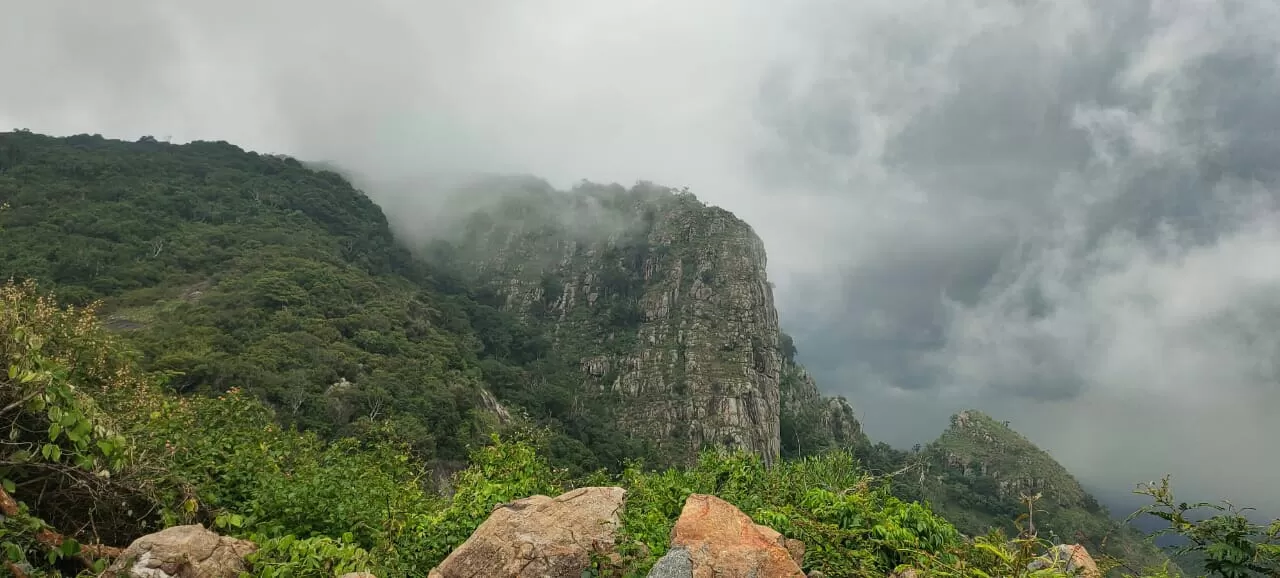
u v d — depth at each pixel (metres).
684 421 104.50
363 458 15.08
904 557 7.74
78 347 10.88
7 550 5.30
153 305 65.38
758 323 135.00
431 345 80.50
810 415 135.62
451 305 112.62
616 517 7.87
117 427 7.34
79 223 78.94
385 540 8.49
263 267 80.31
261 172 127.12
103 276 68.06
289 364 55.88
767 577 6.08
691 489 10.38
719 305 134.25
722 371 113.50
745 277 141.75
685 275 144.88
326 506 9.06
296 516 8.82
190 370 47.09
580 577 6.87
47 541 5.65
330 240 104.00
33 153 99.94
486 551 6.83
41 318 9.66
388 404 57.03
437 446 56.69
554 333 137.25
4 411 6.06
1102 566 6.20
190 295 70.06
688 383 110.69
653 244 161.00
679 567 5.70
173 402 12.37
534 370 112.00
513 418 77.31
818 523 8.20
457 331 105.56
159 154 121.25
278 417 46.59
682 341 124.38
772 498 10.32
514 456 12.58
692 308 134.50
